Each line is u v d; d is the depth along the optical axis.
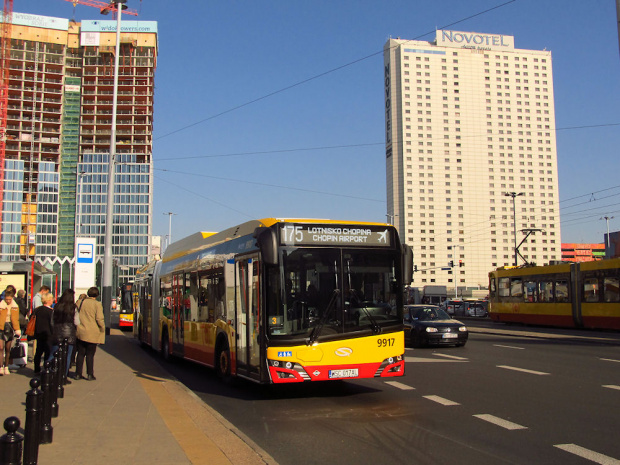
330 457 6.38
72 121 139.25
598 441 6.86
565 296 30.33
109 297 27.45
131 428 7.39
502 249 143.88
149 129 135.75
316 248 9.59
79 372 12.25
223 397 10.56
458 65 147.25
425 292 76.31
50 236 135.50
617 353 17.47
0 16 136.50
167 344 17.25
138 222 129.88
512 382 11.69
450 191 143.50
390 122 147.00
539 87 150.00
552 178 147.62
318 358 9.20
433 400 9.74
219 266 12.27
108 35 138.12
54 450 6.26
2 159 134.88
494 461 6.11
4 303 12.30
